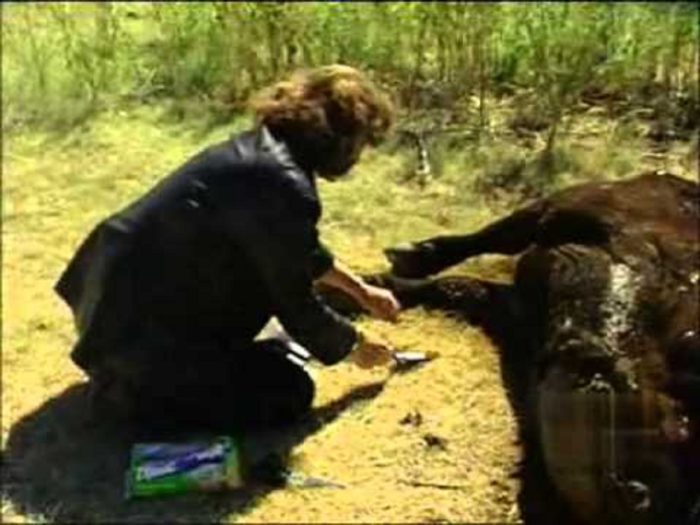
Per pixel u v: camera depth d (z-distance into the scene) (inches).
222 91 177.0
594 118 163.8
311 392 119.6
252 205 108.7
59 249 147.3
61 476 114.5
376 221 147.9
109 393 117.4
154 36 192.5
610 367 99.2
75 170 162.6
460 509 109.3
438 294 133.6
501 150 158.2
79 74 179.8
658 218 117.6
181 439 116.9
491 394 121.3
